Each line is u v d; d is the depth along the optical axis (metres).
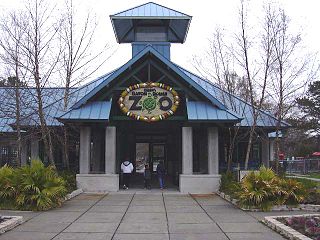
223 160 24.14
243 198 13.51
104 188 19.52
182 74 19.52
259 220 11.48
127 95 19.78
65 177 18.94
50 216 12.18
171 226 10.64
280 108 20.47
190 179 19.39
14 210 13.18
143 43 22.80
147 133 28.33
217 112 19.42
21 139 21.23
